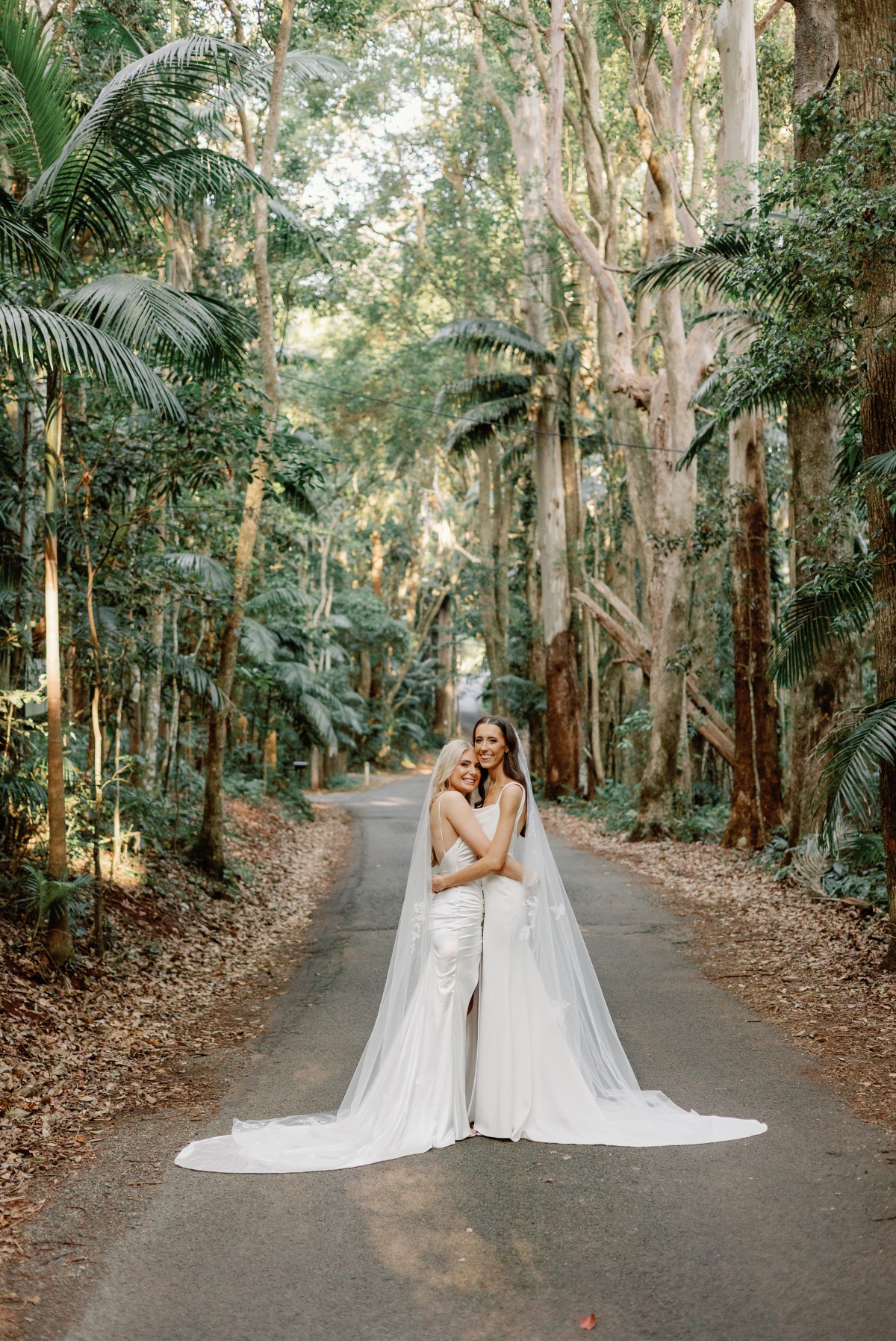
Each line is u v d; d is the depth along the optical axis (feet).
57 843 25.71
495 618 111.55
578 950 18.13
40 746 32.99
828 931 33.58
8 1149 16.34
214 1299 11.59
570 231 66.54
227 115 54.19
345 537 126.11
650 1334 10.60
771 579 69.97
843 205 23.25
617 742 99.09
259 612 85.30
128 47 39.29
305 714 93.35
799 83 38.06
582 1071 17.56
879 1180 14.15
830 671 43.83
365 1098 17.22
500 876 17.26
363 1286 11.79
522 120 87.10
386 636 159.84
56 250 26.11
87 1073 20.54
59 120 26.43
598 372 92.22
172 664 42.70
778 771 56.13
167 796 52.49
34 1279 12.13
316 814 92.27
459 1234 12.98
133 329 24.12
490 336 87.20
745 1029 22.98
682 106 70.49
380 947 35.42
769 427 69.77
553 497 92.68
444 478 162.40
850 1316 10.77
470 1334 10.72
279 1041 23.41
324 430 106.11
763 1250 12.25
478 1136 16.60
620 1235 12.79
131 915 33.06
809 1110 17.25
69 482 32.96
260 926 39.47
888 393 25.31
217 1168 15.47
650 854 57.93
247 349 51.03
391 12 75.25
